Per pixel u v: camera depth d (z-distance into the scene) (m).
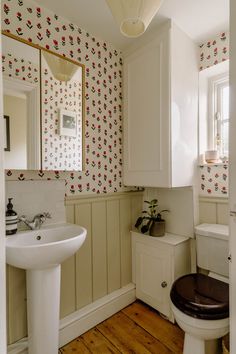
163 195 1.96
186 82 1.69
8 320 1.30
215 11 1.45
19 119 1.31
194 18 1.52
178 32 1.60
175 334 1.57
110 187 1.85
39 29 1.41
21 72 1.32
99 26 1.62
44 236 1.34
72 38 1.58
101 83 1.78
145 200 2.08
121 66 1.93
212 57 1.74
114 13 0.91
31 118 1.36
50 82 1.44
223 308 1.12
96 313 1.66
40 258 1.09
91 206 1.71
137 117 1.79
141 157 1.76
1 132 0.46
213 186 1.75
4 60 1.25
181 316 1.18
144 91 1.73
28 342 1.27
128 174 1.88
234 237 0.91
